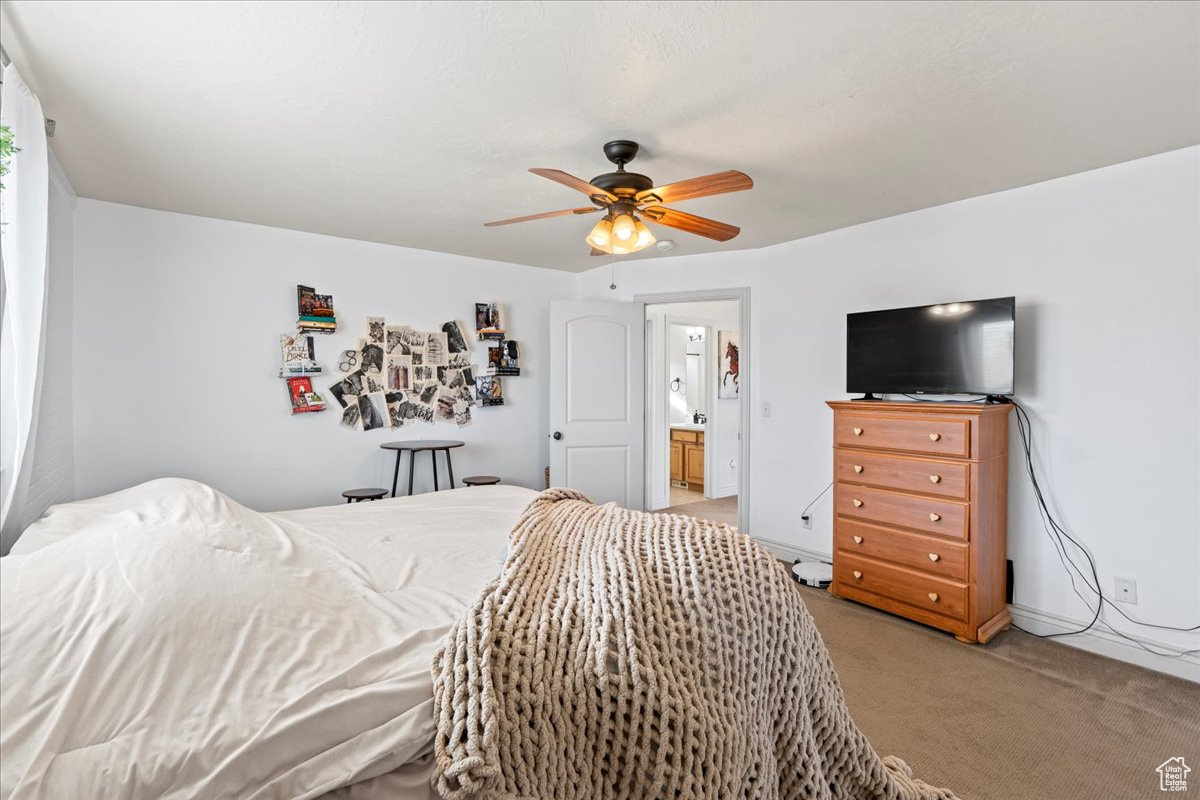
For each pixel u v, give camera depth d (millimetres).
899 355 3352
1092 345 2820
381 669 1090
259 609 1131
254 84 1961
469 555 1874
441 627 1266
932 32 1694
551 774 1015
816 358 4020
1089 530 2846
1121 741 2143
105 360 3154
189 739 882
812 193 3129
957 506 2898
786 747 1339
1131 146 2521
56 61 1810
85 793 798
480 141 2428
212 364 3484
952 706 2375
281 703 967
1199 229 2516
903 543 3133
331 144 2453
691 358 7742
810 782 1332
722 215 3541
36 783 784
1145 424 2676
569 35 1702
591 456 4734
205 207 3287
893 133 2373
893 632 3045
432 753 990
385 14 1600
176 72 1884
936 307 3191
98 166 2670
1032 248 3002
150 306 3289
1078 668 2676
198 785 849
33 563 1109
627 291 4902
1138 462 2697
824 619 3209
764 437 4355
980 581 2877
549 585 1312
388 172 2773
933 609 3016
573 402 4699
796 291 4129
